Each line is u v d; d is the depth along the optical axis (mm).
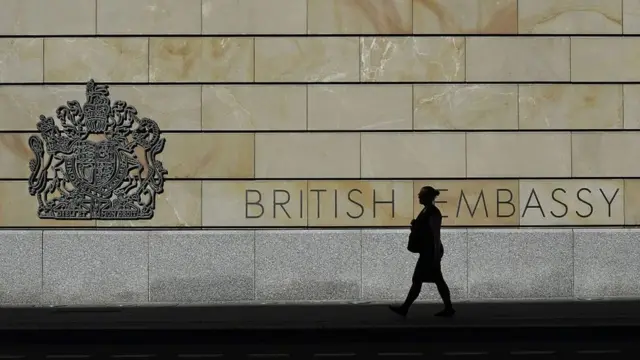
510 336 13172
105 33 16859
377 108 16906
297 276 16797
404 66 16922
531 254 16828
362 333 13203
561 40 16859
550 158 16875
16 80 16875
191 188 16875
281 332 13227
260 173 16891
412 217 16859
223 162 16891
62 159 16828
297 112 16906
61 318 14609
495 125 16922
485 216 16891
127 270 16766
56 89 16906
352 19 16906
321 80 16906
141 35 16875
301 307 15945
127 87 16875
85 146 16812
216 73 16922
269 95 16906
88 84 16828
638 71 16875
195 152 16891
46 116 16875
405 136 16906
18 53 16859
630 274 16844
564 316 14398
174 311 15484
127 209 16812
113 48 16875
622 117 16891
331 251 16797
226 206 16891
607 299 16812
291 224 16859
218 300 16766
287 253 16797
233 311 15406
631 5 16906
